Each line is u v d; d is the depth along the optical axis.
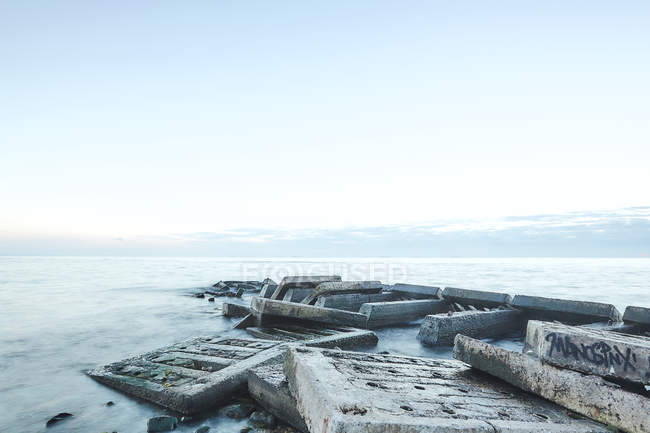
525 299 9.92
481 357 3.86
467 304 11.16
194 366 5.49
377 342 8.06
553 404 3.17
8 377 5.75
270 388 4.12
